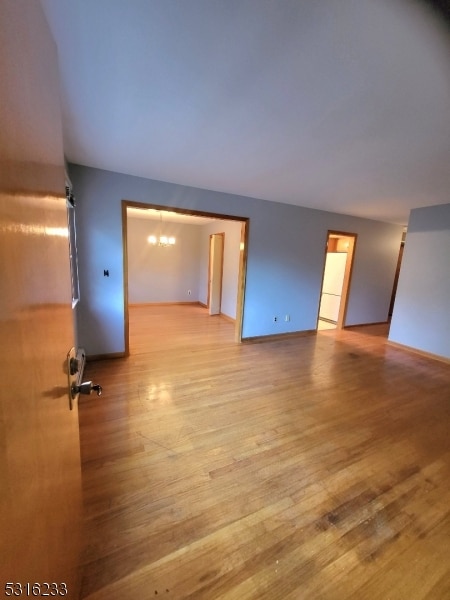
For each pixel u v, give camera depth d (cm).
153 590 107
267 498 151
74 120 183
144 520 135
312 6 96
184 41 115
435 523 141
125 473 164
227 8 99
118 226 320
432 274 399
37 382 60
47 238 69
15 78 48
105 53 122
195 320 569
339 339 480
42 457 63
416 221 415
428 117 162
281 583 111
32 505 56
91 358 332
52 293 74
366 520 141
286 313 471
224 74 134
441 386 303
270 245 432
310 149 216
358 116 165
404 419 235
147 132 200
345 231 506
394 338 449
